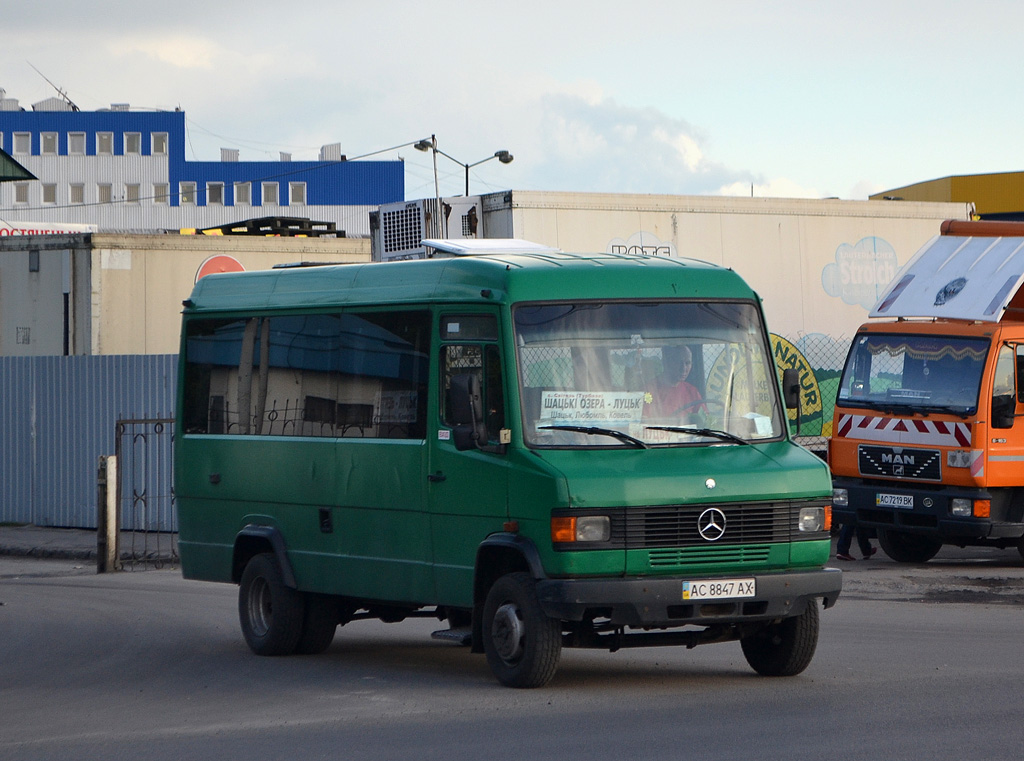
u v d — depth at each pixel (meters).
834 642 14.70
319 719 10.98
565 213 25.48
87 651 15.62
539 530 11.50
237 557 15.71
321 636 15.05
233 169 135.62
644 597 11.30
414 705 11.44
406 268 13.59
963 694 11.27
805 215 28.27
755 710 10.77
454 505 12.50
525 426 11.86
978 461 21.33
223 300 16.09
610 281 12.40
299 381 14.83
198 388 16.34
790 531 11.86
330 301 14.45
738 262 27.50
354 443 13.84
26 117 134.62
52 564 26.58
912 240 29.59
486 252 15.92
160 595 21.23
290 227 38.00
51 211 135.12
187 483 16.38
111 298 33.06
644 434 12.04
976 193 59.06
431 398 12.85
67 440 30.52
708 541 11.57
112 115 135.25
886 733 9.75
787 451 12.28
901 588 19.88
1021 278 21.77
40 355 33.41
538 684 11.85
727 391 12.44
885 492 22.41
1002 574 21.22
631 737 9.84
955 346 21.94
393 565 13.34
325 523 14.27
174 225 135.50
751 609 11.72
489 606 12.16
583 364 12.09
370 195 135.38
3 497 31.39
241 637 16.62
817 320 28.45
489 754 9.43
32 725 11.23
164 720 11.26
